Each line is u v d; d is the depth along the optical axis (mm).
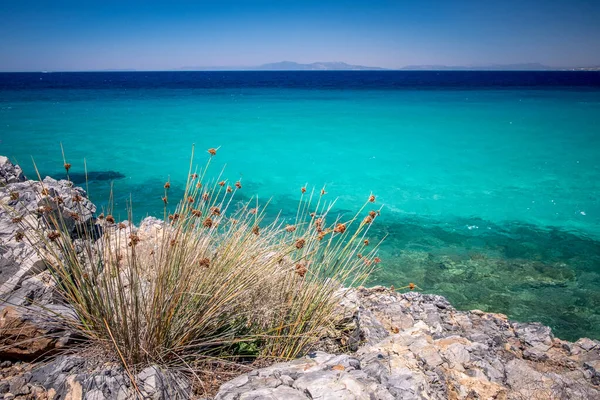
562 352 4891
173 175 16156
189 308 3129
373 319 4613
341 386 2525
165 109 39750
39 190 5410
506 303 7180
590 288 7742
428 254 9242
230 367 3121
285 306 3559
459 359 3684
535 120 30906
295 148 21766
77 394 2541
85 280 3010
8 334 2971
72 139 23047
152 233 4797
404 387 2742
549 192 14352
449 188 14844
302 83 117375
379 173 16906
